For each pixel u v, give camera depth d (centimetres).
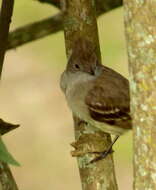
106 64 1934
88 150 1014
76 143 1031
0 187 908
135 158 755
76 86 1197
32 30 1238
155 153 741
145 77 736
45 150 1947
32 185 1902
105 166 1007
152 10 724
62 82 1238
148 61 732
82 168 1010
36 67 2059
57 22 1244
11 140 1964
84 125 1091
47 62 2052
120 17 1962
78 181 1891
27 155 1944
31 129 1989
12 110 2023
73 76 1201
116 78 1198
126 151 1831
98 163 1005
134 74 743
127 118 1174
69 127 1992
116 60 1934
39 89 2045
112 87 1181
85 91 1184
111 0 1254
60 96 2034
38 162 1930
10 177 920
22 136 1972
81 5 1061
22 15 1952
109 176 1004
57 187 1898
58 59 2042
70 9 1066
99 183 992
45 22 1244
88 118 1177
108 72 1207
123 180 1823
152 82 734
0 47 989
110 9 1261
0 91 2044
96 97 1173
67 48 1095
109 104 1166
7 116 2011
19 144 1959
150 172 745
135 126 752
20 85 2052
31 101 2033
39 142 1964
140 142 748
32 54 2059
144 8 725
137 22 731
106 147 1048
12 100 2038
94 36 1085
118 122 1173
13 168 1920
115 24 1961
